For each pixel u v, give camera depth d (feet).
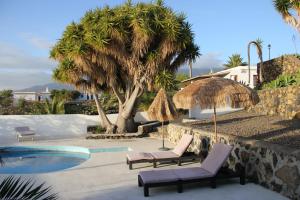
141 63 59.00
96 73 59.36
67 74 59.11
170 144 51.80
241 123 44.83
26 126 64.64
